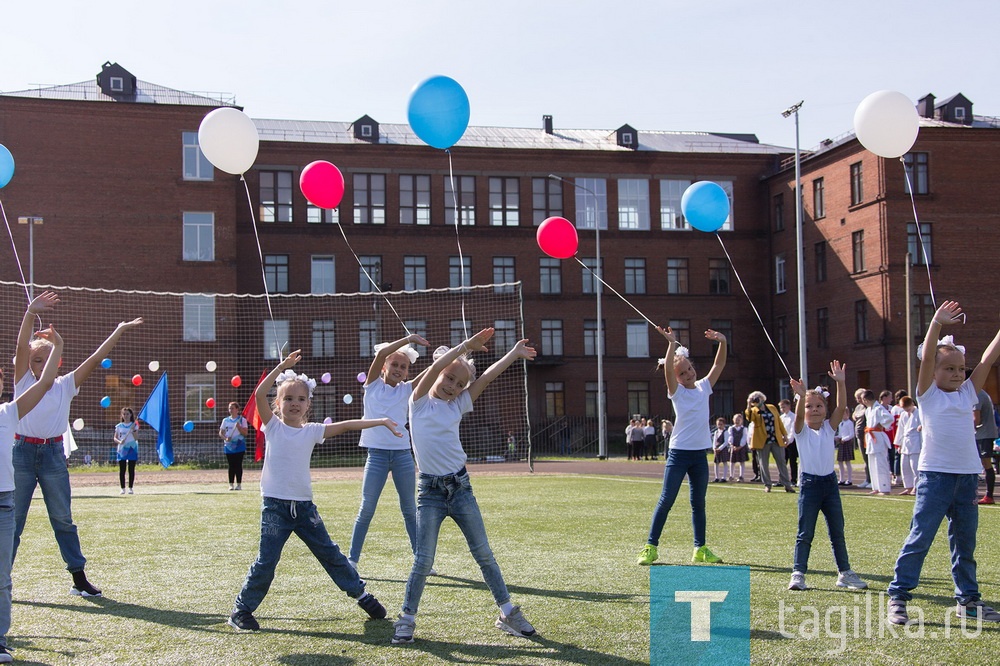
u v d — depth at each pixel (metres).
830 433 7.70
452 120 10.38
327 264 44.03
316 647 5.90
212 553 9.75
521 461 36.56
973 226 39.72
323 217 44.25
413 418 6.46
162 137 38.91
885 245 39.22
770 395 47.84
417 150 45.47
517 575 8.25
